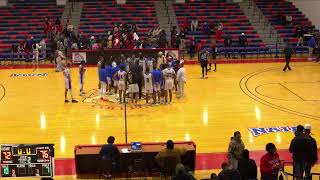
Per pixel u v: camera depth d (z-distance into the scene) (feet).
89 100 60.03
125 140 45.24
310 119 52.16
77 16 102.17
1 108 56.75
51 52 86.94
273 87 66.80
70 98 61.00
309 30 98.32
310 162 34.17
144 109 56.03
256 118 52.47
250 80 71.41
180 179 27.66
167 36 97.60
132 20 101.50
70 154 42.22
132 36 87.10
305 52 94.58
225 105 57.57
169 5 107.65
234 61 88.28
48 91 64.90
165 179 36.81
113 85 61.31
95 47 83.82
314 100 59.82
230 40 91.50
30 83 70.13
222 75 75.20
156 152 37.52
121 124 50.42
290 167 39.52
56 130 48.60
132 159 37.63
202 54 72.54
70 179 37.24
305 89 65.57
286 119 52.11
